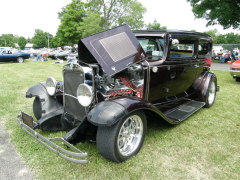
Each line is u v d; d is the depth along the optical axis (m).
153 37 3.62
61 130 3.46
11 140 3.17
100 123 2.28
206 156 2.83
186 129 3.70
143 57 3.07
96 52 2.72
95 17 29.64
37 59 23.00
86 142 3.10
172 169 2.54
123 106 2.43
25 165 2.56
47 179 2.31
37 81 8.27
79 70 2.79
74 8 32.00
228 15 16.12
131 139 2.79
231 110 4.84
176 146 3.09
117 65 2.76
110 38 2.93
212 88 5.12
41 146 3.00
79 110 2.97
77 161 2.24
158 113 2.88
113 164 2.59
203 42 4.61
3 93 6.04
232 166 2.61
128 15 33.62
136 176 2.39
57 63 18.11
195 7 18.22
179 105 4.25
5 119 4.00
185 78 4.23
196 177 2.40
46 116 3.21
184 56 4.01
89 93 2.56
